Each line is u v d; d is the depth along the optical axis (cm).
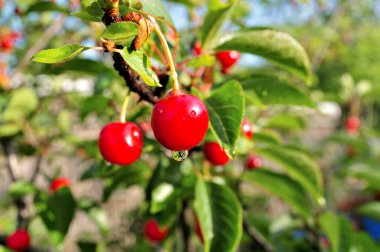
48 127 47
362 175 36
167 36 20
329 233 27
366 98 60
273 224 33
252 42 20
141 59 13
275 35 20
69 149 50
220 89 16
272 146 24
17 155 46
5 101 40
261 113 33
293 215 36
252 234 28
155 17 15
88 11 14
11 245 32
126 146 16
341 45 68
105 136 16
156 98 17
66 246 73
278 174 25
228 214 20
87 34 37
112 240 61
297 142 47
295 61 21
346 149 53
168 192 22
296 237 36
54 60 13
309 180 25
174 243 39
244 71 44
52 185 32
